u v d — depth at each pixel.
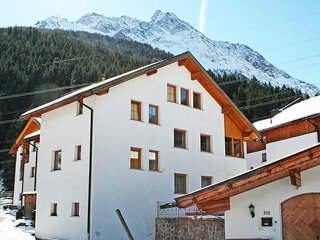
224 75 84.25
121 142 18.08
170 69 21.38
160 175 19.53
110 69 103.75
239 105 69.25
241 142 25.06
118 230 17.12
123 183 17.77
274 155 29.70
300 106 32.47
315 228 9.76
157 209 18.64
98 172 16.88
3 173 72.94
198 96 23.05
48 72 90.00
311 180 9.89
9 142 74.75
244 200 10.82
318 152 9.02
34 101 83.88
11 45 110.44
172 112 20.95
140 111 19.53
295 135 28.05
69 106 19.11
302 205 10.05
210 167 22.31
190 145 21.52
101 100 17.66
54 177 19.12
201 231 13.65
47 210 19.16
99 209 16.61
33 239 18.70
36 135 27.97
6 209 34.78
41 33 123.44
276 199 10.37
